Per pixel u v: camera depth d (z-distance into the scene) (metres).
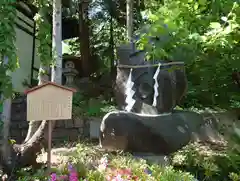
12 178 3.01
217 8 2.24
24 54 9.03
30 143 3.49
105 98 8.12
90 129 6.31
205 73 2.80
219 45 2.12
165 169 3.08
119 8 10.41
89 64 10.89
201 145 4.11
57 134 6.38
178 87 4.12
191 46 1.97
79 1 9.78
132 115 4.12
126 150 4.05
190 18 2.19
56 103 2.88
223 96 3.94
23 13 8.54
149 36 2.01
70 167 2.85
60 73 4.61
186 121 4.28
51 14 5.34
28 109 2.79
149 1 5.15
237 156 3.36
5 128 3.31
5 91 3.05
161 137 4.02
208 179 3.24
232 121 4.54
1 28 3.06
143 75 4.36
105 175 2.80
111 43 11.01
